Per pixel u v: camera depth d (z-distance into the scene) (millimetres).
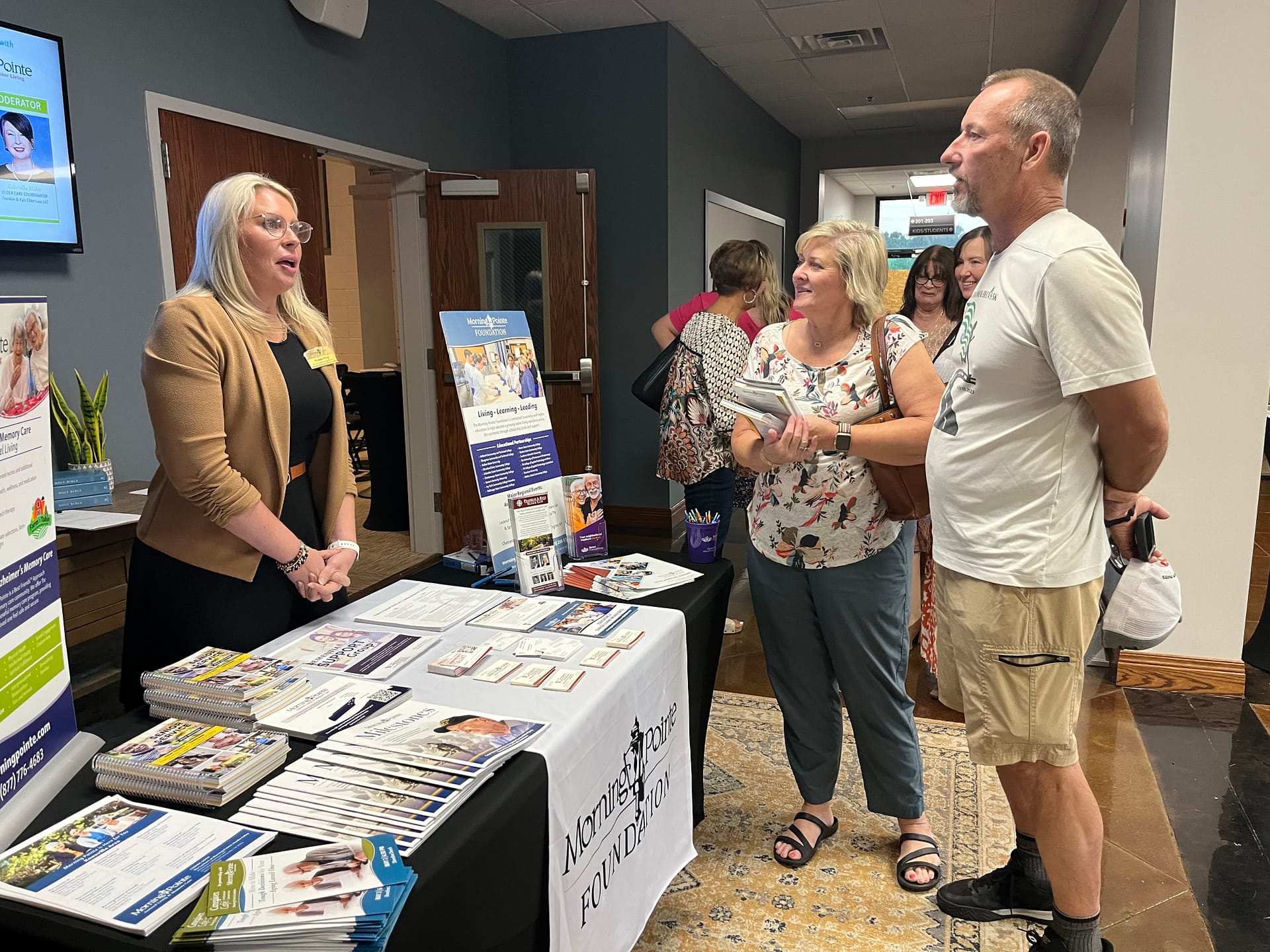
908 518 1911
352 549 1851
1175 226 3008
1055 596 1537
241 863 920
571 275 4910
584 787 1346
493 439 1992
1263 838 2299
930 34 5688
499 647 1604
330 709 1303
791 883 2107
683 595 1925
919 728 2902
